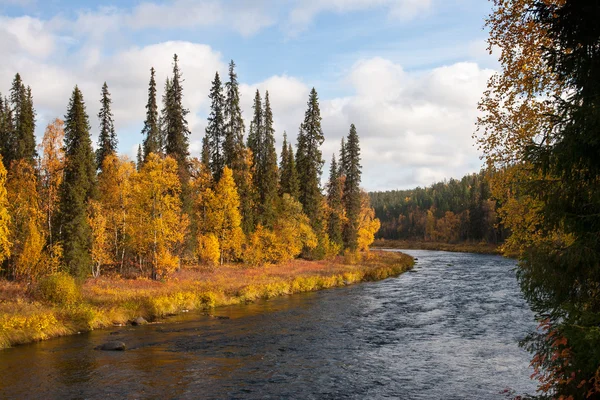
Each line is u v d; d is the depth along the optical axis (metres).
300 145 58.72
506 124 11.12
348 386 13.78
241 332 21.28
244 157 48.84
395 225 171.25
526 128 10.36
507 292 35.09
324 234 58.69
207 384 13.79
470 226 115.56
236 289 32.72
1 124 41.91
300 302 30.55
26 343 18.81
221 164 47.75
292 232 49.22
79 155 33.53
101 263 36.06
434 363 16.23
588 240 7.16
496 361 16.44
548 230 8.18
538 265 7.68
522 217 10.93
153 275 34.62
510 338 20.16
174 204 35.97
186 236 40.31
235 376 14.62
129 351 17.67
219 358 16.78
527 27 9.91
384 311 27.09
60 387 13.30
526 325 23.00
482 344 19.08
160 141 43.91
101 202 38.22
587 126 6.95
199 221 44.81
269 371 15.22
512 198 11.30
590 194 7.02
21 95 42.47
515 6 9.86
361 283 41.53
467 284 40.38
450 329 22.14
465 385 13.82
